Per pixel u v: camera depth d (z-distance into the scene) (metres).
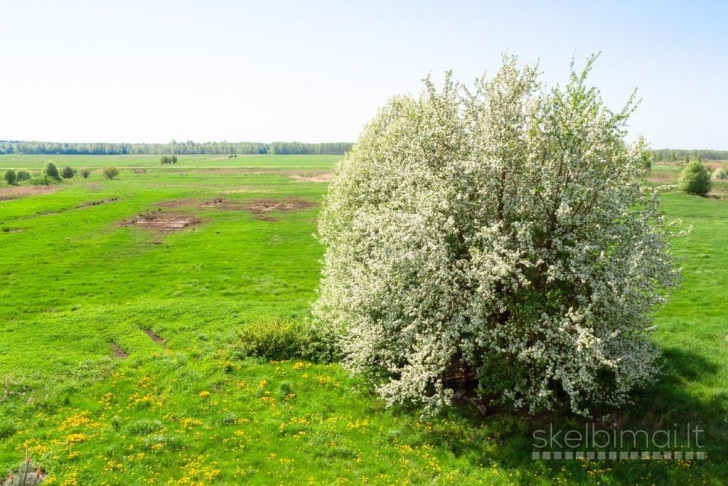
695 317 29.80
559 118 17.77
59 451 17.38
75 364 25.14
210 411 20.11
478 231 18.28
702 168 89.12
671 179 108.81
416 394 17.56
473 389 21.17
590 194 17.92
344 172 31.34
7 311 34.78
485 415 19.38
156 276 44.03
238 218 72.88
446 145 20.25
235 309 33.56
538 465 16.47
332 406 20.69
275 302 35.88
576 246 16.78
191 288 40.19
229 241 57.66
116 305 35.72
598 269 16.94
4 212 74.31
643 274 16.80
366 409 20.45
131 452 17.47
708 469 15.85
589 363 15.88
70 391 21.86
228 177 148.75
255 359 24.52
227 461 16.98
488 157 18.23
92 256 50.72
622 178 18.09
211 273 44.75
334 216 30.72
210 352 25.45
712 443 17.12
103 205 83.25
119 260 49.28
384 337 19.84
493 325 17.86
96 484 15.83
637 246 16.91
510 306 17.17
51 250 52.88
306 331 26.23
